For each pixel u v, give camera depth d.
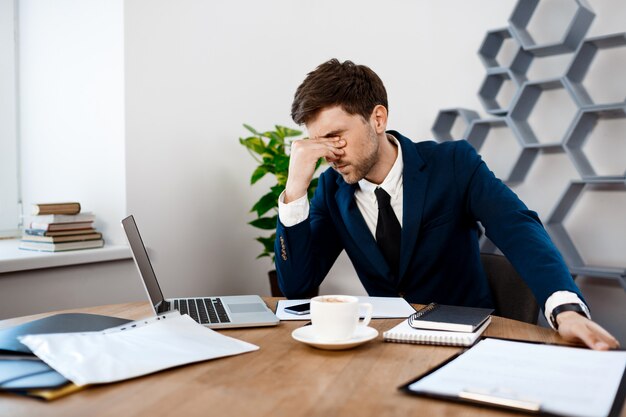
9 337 0.95
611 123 2.49
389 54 3.05
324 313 0.93
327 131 1.45
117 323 1.10
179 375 0.82
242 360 0.89
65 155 2.52
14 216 2.69
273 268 3.14
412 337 0.98
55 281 2.11
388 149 1.59
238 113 2.86
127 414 0.67
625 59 2.44
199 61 2.62
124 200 2.30
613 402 0.67
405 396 0.73
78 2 2.42
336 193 1.66
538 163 2.68
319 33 3.21
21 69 2.68
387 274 1.57
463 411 0.67
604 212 2.52
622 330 2.47
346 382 0.78
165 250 2.48
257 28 2.95
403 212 1.54
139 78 2.33
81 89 2.44
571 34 2.43
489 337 1.00
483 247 2.64
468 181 1.55
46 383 0.75
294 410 0.68
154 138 2.41
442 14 2.90
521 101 2.58
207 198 2.70
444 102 2.91
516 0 2.69
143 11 2.34
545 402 0.68
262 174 2.61
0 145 2.63
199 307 1.30
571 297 1.07
